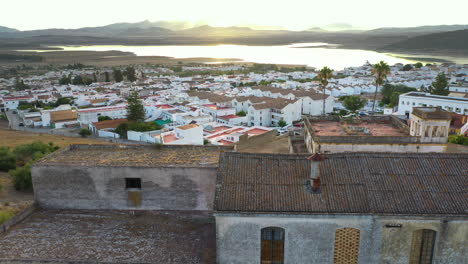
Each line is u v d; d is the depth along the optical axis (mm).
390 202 22797
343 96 163500
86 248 25344
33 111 153875
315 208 22703
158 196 30484
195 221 29391
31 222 29109
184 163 30797
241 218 22766
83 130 118250
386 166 25359
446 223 22250
